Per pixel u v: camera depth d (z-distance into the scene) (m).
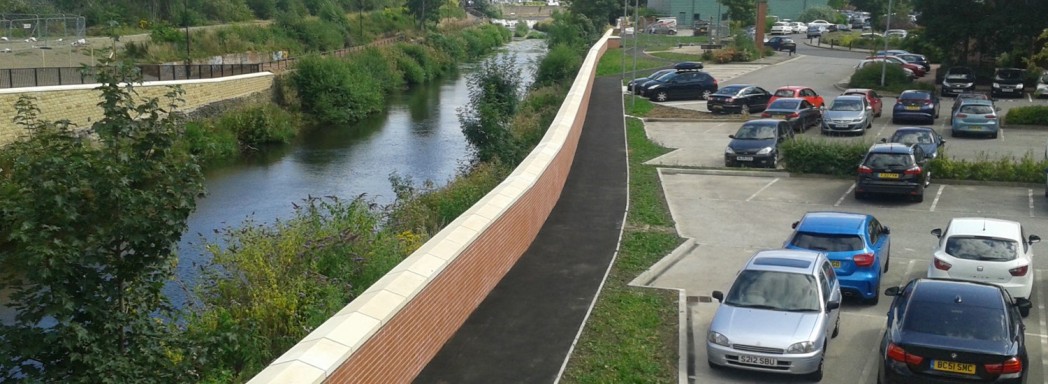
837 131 33.94
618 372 11.80
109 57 9.63
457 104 59.16
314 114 51.03
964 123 33.16
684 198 24.66
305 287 13.89
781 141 29.81
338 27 84.25
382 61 68.19
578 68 57.06
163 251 9.02
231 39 66.00
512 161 28.44
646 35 81.62
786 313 12.38
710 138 35.06
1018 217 21.84
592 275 16.30
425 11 104.31
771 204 23.91
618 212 21.73
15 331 8.30
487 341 12.71
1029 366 12.48
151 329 9.23
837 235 15.54
